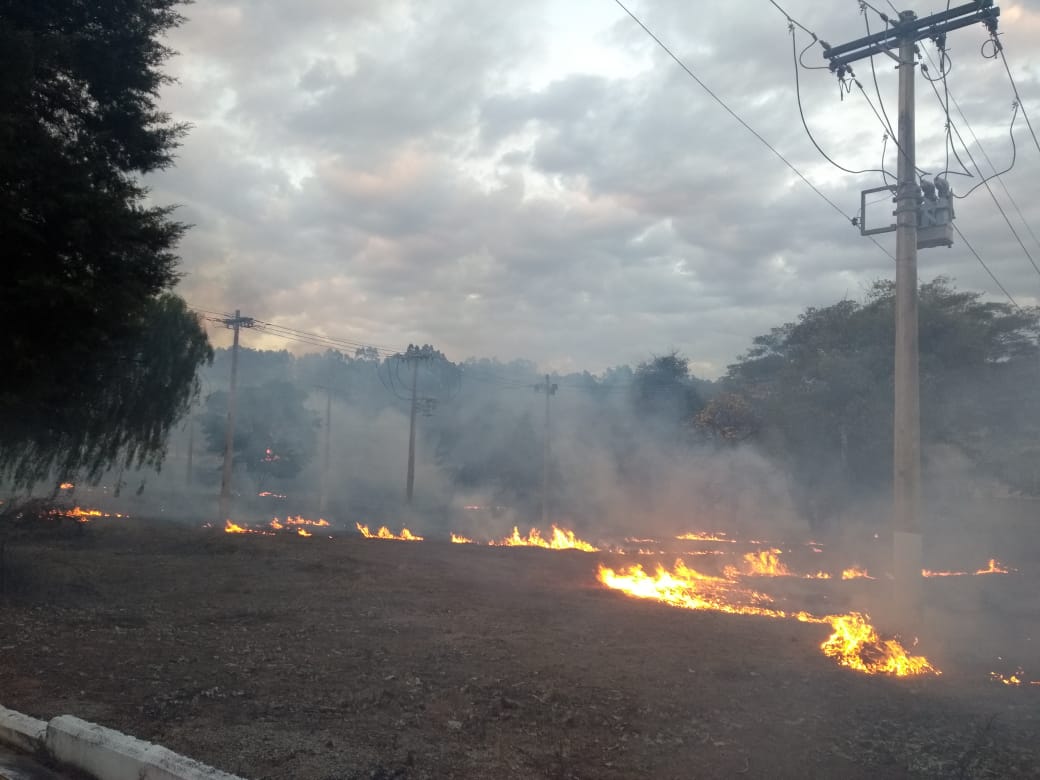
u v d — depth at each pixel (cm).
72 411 1520
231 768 570
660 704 809
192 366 3027
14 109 1167
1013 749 721
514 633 1173
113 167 1362
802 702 841
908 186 1282
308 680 837
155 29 1366
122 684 787
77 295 1164
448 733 691
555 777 609
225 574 1730
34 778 570
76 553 1994
